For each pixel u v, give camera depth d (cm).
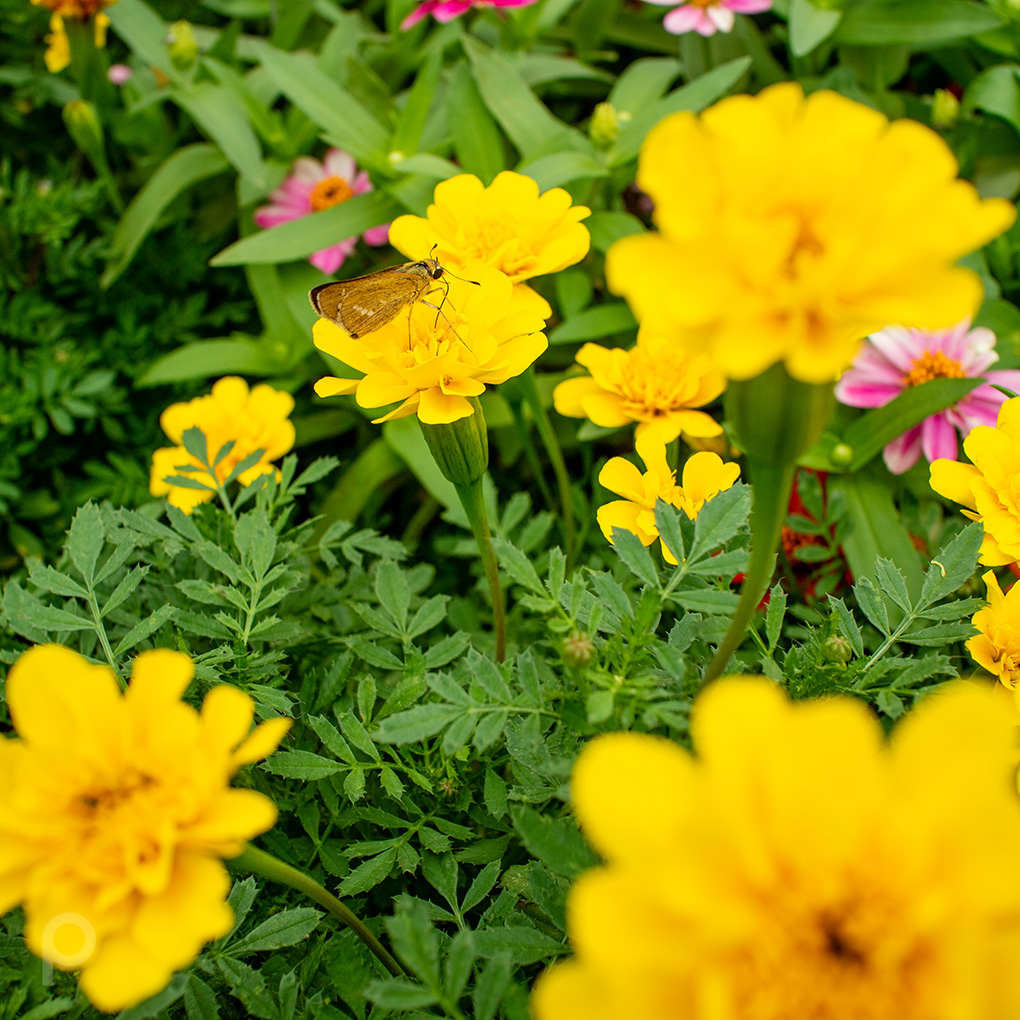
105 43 52
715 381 29
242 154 39
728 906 15
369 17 50
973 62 43
